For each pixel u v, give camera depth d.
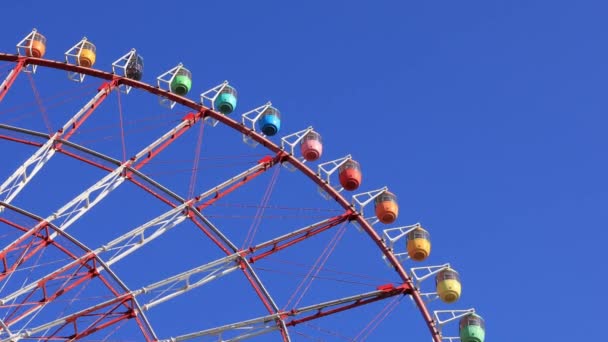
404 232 49.66
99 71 53.34
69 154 49.94
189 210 49.69
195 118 52.75
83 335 45.81
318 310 47.97
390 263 49.12
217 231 49.41
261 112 53.59
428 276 48.56
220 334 47.06
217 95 53.78
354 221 50.56
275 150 52.34
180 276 47.66
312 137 52.44
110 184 49.03
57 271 45.66
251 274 48.75
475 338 49.00
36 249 46.44
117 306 46.75
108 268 47.06
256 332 47.38
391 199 51.38
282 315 47.53
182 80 53.78
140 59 54.09
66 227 46.97
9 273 45.03
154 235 48.66
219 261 48.50
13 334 44.06
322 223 50.12
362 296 48.09
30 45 53.09
